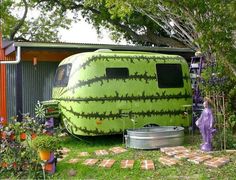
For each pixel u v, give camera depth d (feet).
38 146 20.68
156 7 24.43
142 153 26.35
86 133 30.30
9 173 22.03
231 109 30.91
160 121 32.81
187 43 40.22
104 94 30.68
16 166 21.98
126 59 31.96
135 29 65.31
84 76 30.19
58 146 21.93
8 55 40.73
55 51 38.81
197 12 18.11
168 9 22.68
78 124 30.17
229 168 21.67
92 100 30.27
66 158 25.31
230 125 29.48
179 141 28.32
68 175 21.49
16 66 39.75
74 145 30.89
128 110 31.50
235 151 25.68
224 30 17.90
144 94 32.17
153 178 20.35
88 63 30.50
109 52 32.19
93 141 32.37
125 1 23.71
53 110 31.81
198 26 17.98
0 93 40.75
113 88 31.01
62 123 32.09
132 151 27.14
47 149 20.85
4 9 68.18
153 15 30.07
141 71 32.27
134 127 31.65
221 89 28.81
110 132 30.91
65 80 31.83
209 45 18.49
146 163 23.02
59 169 22.47
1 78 40.73
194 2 17.62
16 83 39.68
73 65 30.99
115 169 22.12
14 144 22.12
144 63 32.55
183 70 34.42
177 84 33.86
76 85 30.17
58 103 32.22
